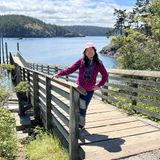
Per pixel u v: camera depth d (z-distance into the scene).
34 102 4.45
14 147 3.25
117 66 6.74
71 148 2.58
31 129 4.24
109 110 3.99
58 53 34.84
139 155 2.45
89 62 2.81
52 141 3.22
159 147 2.59
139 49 6.13
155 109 3.96
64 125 3.11
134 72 3.81
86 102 2.90
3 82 4.77
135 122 3.37
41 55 31.36
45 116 3.88
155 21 6.08
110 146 2.64
